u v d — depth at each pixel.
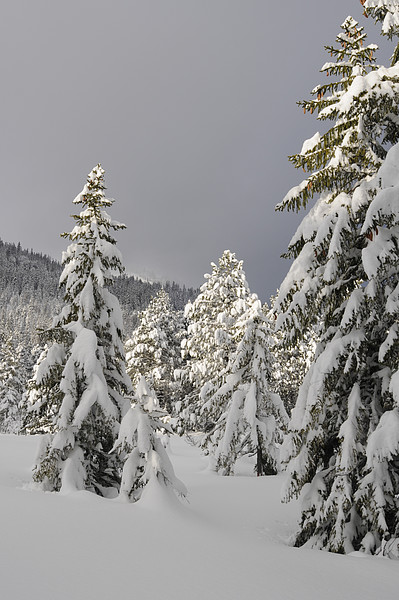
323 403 8.46
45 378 13.12
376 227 7.70
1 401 57.38
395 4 9.62
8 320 112.12
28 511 7.50
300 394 9.47
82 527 6.83
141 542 6.39
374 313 8.54
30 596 4.03
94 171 15.27
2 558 4.97
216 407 22.89
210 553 6.26
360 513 8.32
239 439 21.75
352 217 8.75
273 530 10.72
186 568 5.44
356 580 5.75
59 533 6.34
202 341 29.67
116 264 14.48
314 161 10.08
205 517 10.25
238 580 5.21
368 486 7.82
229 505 13.40
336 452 9.17
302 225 9.63
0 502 7.98
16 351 67.75
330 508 8.13
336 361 8.40
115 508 8.38
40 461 12.21
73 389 12.65
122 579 4.81
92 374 12.73
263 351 22.00
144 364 41.31
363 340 8.53
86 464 12.62
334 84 10.02
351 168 9.38
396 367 8.08
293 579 5.50
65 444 11.95
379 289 8.38
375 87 8.64
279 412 21.86
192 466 25.47
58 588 4.32
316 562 6.53
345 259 8.97
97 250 14.36
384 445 7.33
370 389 9.12
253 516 12.05
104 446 13.59
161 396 41.88
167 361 42.53
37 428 13.65
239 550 6.66
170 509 8.63
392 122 9.54
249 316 22.58
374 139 9.67
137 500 9.50
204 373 28.38
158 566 5.41
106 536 6.49
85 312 13.48
